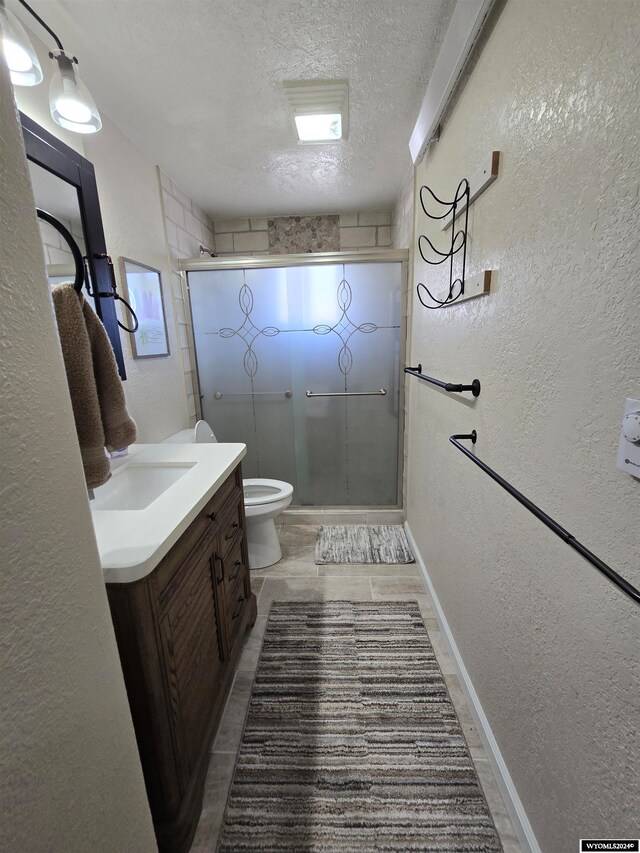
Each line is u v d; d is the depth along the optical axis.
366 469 2.56
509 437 0.88
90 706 0.47
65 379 0.44
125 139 1.58
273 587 1.91
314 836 0.92
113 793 0.51
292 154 1.79
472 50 1.02
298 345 2.40
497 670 1.00
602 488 0.57
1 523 0.35
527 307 0.79
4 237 0.36
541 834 0.79
